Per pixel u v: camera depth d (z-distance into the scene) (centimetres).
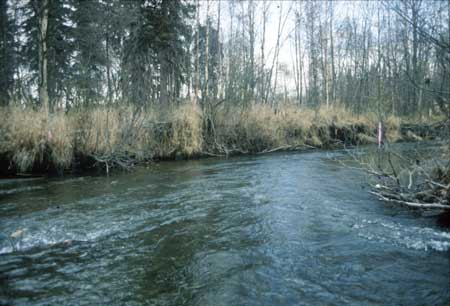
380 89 1330
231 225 610
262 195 834
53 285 395
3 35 2128
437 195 627
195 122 1634
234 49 2791
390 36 2077
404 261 448
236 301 360
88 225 611
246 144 1812
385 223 607
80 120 1255
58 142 1148
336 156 1569
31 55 2122
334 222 616
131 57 2184
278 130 1922
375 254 473
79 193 875
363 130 1991
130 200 798
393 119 1816
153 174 1175
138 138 1402
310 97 3559
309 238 540
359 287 385
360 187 900
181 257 474
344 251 486
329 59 3550
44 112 1205
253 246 511
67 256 477
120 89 1531
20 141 1123
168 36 2375
